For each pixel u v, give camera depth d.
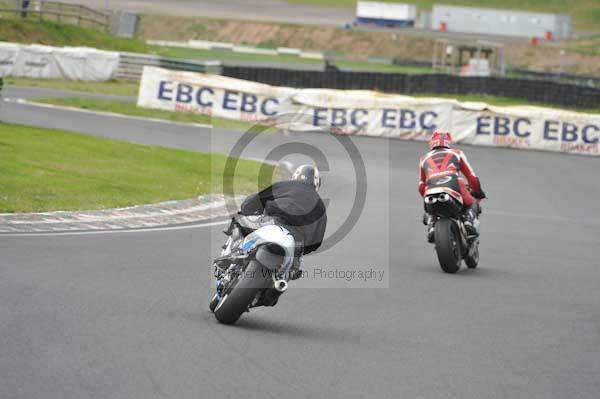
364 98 117.12
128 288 30.66
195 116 116.81
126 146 80.81
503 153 112.25
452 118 118.19
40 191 52.22
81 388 19.00
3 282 29.56
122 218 48.12
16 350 21.52
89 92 134.12
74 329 24.09
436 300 33.09
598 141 117.94
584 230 60.03
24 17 195.62
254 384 20.39
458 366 23.42
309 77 155.12
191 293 30.92
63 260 34.72
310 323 27.97
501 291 35.72
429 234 40.94
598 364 24.42
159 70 119.38
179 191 60.94
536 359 24.64
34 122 89.12
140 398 18.67
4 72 146.25
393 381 21.56
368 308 30.98
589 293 36.34
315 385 20.73
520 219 63.69
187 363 21.66
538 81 162.25
